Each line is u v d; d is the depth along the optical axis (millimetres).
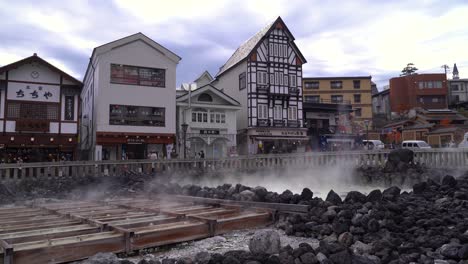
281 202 11992
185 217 10383
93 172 23688
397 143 48625
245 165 28938
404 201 11000
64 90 30297
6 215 12062
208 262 6641
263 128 41594
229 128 38750
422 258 6598
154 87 34438
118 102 32938
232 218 10203
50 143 29609
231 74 46375
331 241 8273
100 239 7617
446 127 47094
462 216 9023
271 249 7293
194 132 37000
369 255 7105
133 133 33094
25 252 6777
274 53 43656
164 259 6902
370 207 9617
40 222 10406
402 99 65750
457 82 67375
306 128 43562
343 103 53156
